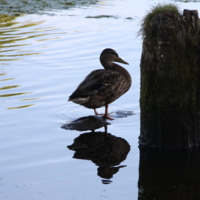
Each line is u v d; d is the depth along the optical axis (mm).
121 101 14062
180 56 9711
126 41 20938
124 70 14023
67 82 15461
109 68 14172
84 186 8281
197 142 10398
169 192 8031
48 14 28047
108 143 10562
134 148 10289
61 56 18766
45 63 17797
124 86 13734
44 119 12289
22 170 8969
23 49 19953
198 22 9711
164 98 10023
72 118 12516
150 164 9352
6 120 12094
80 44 20625
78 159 9562
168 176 8758
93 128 11703
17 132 11250
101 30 23359
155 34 9742
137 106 13578
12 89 14773
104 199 7770
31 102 13617
